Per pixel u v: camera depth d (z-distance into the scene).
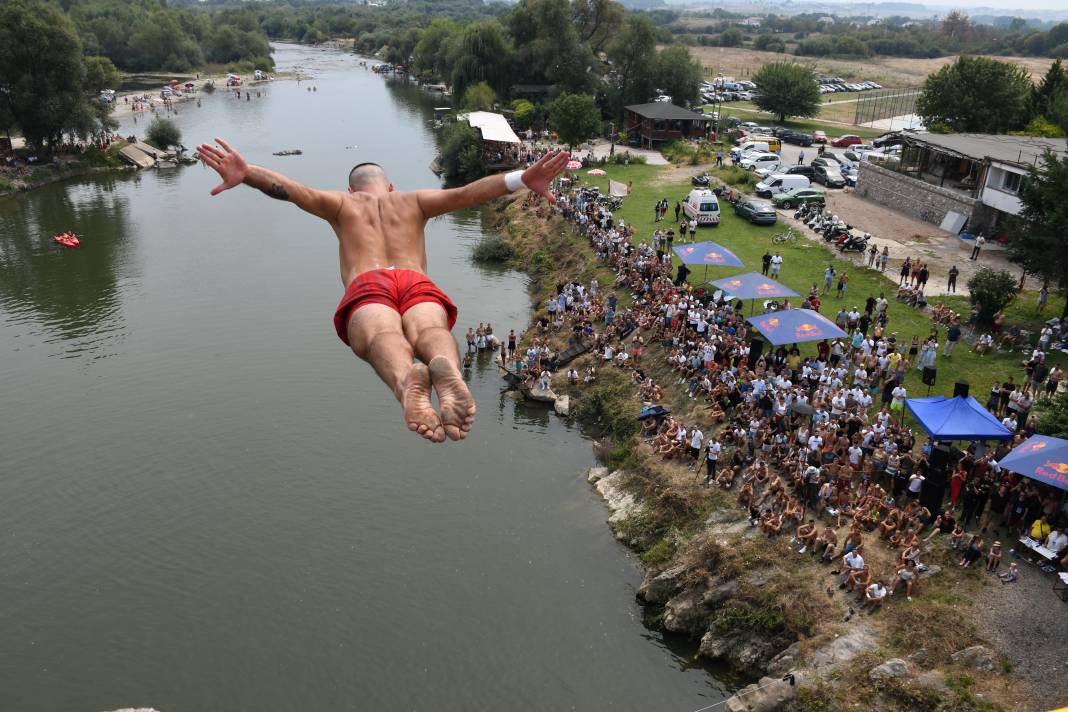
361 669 28.78
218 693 27.95
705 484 35.19
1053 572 27.55
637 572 33.19
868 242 60.00
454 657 29.17
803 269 55.38
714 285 47.97
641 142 105.88
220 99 163.38
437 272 67.62
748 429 36.38
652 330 48.00
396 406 46.47
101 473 40.06
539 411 45.97
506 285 65.00
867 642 26.17
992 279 43.88
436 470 40.34
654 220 69.12
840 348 40.00
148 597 32.25
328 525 36.22
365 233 6.89
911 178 67.44
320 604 31.70
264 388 48.28
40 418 44.91
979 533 29.14
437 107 150.25
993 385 38.34
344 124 134.00
